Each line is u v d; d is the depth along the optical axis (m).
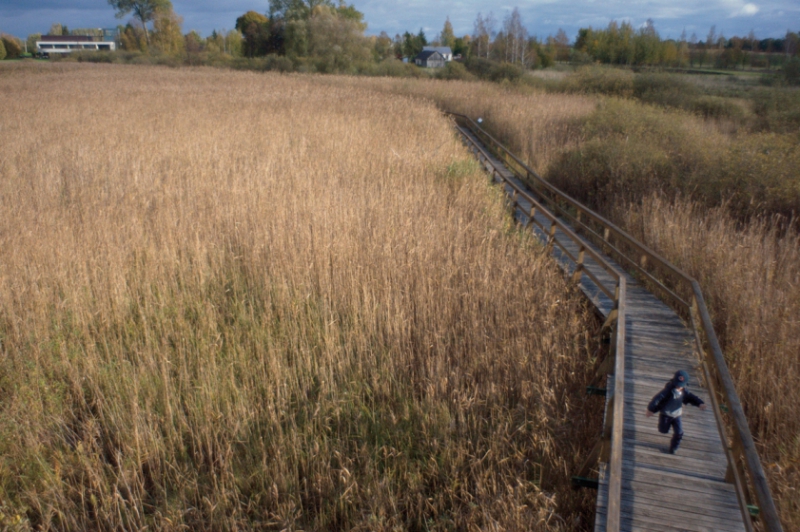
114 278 7.24
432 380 6.02
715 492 4.35
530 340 6.49
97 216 9.14
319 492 4.87
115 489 4.49
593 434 5.64
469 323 6.86
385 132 17.42
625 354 6.32
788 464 4.92
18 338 6.20
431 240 8.73
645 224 9.97
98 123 17.67
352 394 5.91
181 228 8.89
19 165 12.13
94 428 5.29
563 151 16.16
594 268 9.20
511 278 7.88
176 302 7.21
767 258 7.85
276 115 19.75
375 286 7.61
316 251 8.20
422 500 4.90
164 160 12.90
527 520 4.49
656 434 5.08
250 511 4.82
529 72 41.66
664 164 12.98
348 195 10.31
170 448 5.15
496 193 12.93
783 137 13.71
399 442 5.41
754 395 5.81
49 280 7.29
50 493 4.63
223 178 11.32
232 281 7.96
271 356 6.15
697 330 6.03
